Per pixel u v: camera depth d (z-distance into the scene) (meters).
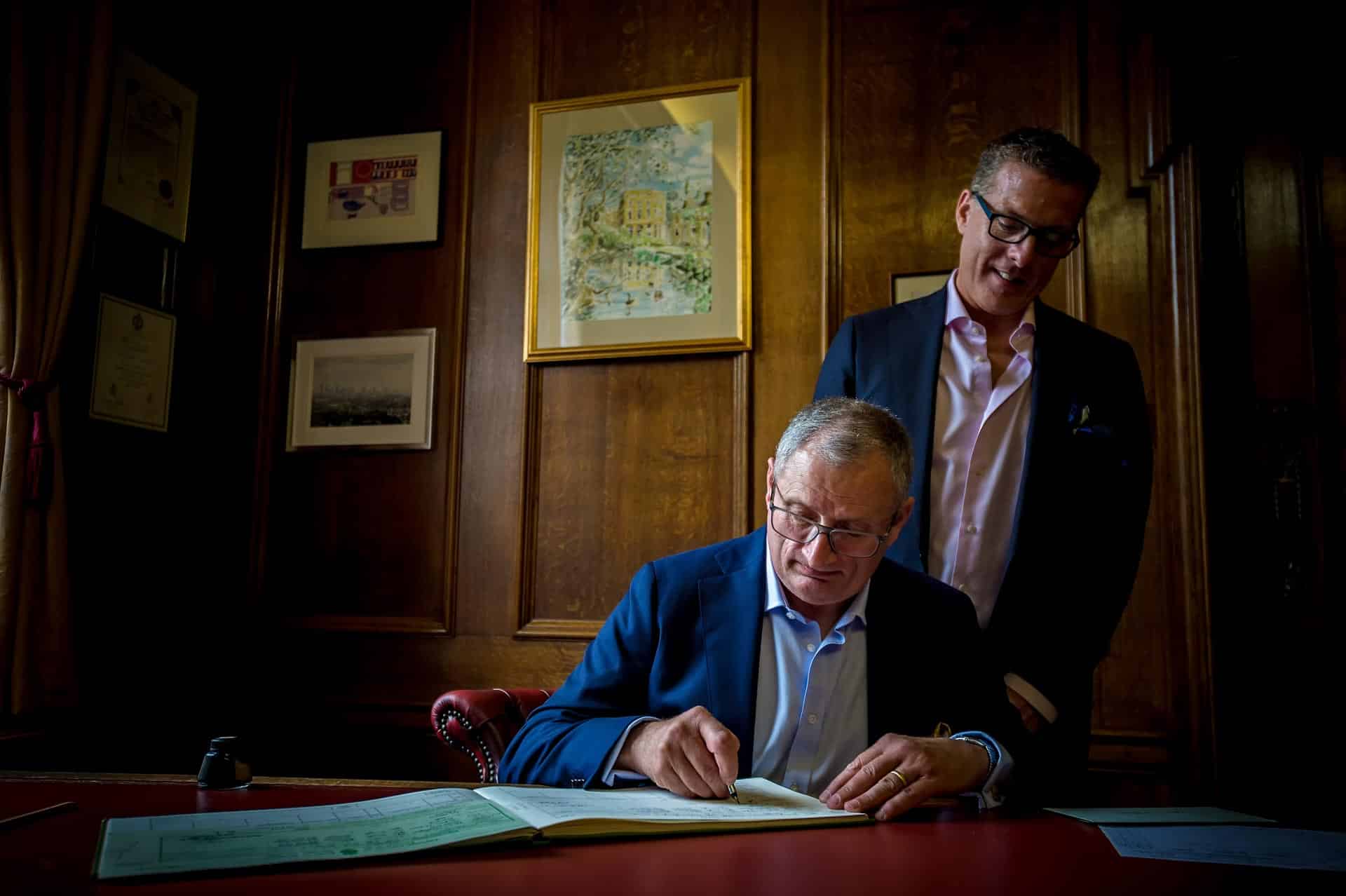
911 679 1.56
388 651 3.61
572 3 3.79
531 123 3.73
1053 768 1.79
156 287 3.54
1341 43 3.23
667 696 1.52
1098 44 3.33
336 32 3.92
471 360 3.71
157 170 3.52
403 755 3.52
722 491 3.44
